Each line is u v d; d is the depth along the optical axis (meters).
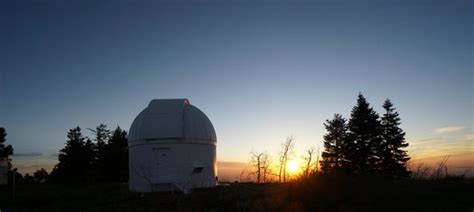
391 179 20.38
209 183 34.66
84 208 24.78
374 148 47.00
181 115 33.72
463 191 18.88
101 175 66.44
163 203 24.03
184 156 33.47
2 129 55.75
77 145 70.00
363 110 47.38
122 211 22.64
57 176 68.81
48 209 25.08
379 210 16.77
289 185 20.64
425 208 16.66
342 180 18.67
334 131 51.06
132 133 34.97
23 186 46.44
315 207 17.83
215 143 36.66
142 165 33.53
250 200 20.69
